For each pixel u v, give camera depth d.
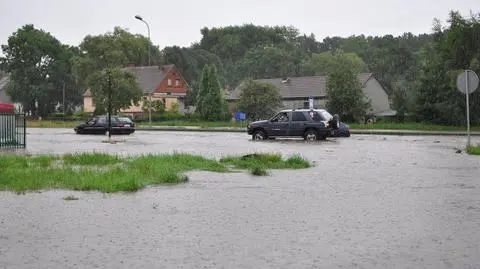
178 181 12.82
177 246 6.86
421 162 17.44
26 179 12.70
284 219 8.49
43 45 100.75
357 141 29.73
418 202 9.96
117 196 10.76
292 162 16.53
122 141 31.27
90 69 80.06
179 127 53.34
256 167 15.17
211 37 151.00
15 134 26.08
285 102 82.75
